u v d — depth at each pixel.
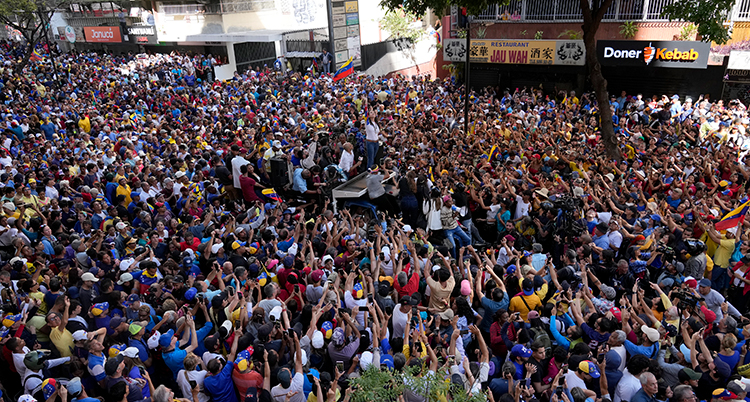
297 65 35.12
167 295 7.66
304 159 12.68
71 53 41.66
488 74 27.88
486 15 26.17
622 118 19.86
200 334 6.91
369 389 4.83
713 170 12.88
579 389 5.56
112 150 15.16
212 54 38.31
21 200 10.99
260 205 11.12
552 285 7.88
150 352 6.70
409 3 14.64
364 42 35.22
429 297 7.89
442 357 6.10
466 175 12.44
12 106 20.08
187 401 5.75
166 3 37.44
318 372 6.21
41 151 15.16
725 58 20.56
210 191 11.35
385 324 6.79
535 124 18.56
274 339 6.64
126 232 9.75
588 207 10.62
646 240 9.18
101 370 6.02
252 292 7.80
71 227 11.03
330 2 30.88
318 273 7.70
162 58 35.53
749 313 8.02
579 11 23.77
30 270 8.59
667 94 23.17
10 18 41.72
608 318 6.68
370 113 14.01
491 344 7.00
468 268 8.23
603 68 24.41
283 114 20.33
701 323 7.12
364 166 13.94
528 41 25.09
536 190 11.52
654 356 6.29
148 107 23.48
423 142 16.19
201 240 9.87
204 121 19.33
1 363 6.71
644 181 12.68
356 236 9.60
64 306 6.65
